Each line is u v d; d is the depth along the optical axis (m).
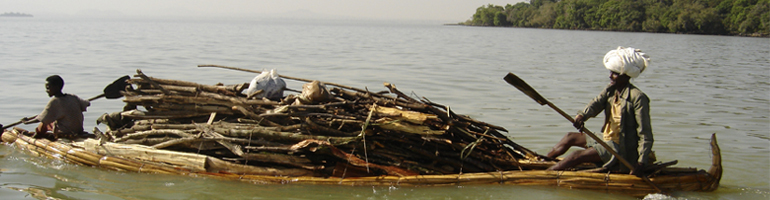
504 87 12.19
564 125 8.07
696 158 6.41
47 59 16.19
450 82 12.86
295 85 11.72
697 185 4.96
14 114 7.90
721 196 4.95
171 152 5.06
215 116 5.40
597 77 15.23
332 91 5.39
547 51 29.34
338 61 18.19
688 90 12.71
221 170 4.98
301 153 5.04
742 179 5.57
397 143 5.11
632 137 4.73
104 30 50.59
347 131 5.05
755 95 12.05
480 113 8.89
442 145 5.13
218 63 16.44
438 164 5.18
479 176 4.95
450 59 20.84
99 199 4.55
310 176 5.00
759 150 6.79
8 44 23.69
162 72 13.23
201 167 4.96
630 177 4.80
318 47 27.25
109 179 5.01
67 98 5.96
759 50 34.22
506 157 5.25
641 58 4.53
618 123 4.71
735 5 71.56
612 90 4.77
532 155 5.33
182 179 4.98
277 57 19.52
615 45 38.50
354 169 4.98
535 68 17.91
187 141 5.06
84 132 6.21
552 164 5.11
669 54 28.67
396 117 4.81
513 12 129.50
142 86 5.55
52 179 5.00
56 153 5.55
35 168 5.30
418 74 14.48
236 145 4.97
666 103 10.48
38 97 9.22
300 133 4.95
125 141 5.34
